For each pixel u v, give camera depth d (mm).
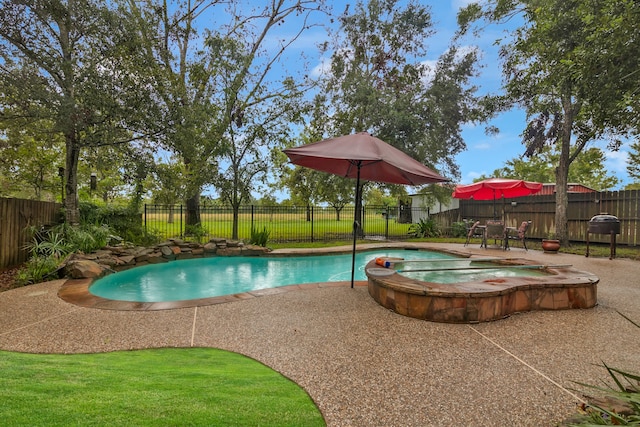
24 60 6941
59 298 5012
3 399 1828
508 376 2688
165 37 11125
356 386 2502
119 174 9461
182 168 11344
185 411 1885
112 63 7637
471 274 5887
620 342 3430
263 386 2406
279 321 4074
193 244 9984
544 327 3893
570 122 11141
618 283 6090
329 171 7020
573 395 2391
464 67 14219
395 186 15297
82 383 2166
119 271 7789
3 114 7152
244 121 12289
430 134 14039
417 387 2496
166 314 4328
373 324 3979
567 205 11812
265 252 10281
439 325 3961
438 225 17453
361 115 14188
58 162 12711
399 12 14398
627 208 10891
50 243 7359
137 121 7984
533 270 5766
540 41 5891
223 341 3428
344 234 16672
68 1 7129
